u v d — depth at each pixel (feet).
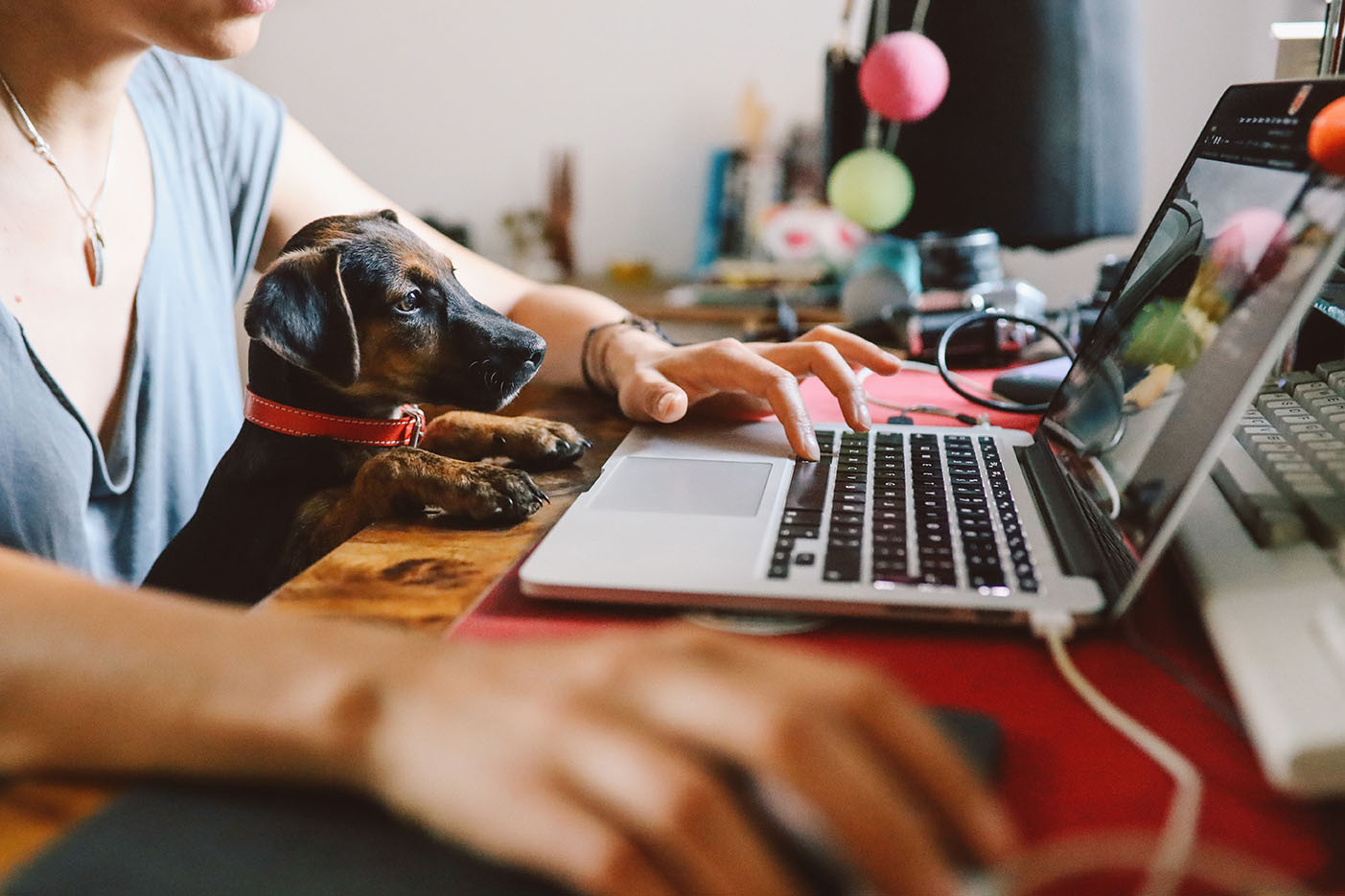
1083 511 1.92
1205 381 1.74
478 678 1.11
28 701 1.20
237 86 3.94
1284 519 1.62
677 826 0.91
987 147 3.81
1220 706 1.42
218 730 1.15
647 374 2.95
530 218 8.36
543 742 0.99
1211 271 1.99
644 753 0.95
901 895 0.88
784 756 0.91
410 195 8.64
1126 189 3.98
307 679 1.17
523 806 0.96
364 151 8.63
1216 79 6.57
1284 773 1.14
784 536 1.93
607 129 8.15
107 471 3.14
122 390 3.27
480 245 8.63
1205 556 1.62
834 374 2.77
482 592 1.86
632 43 7.93
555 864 0.94
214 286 3.68
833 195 4.20
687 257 8.23
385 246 3.11
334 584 1.90
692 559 1.83
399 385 3.10
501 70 8.21
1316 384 2.34
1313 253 1.55
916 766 0.96
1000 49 3.71
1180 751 1.33
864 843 0.89
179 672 1.19
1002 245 4.19
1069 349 3.34
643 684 1.02
